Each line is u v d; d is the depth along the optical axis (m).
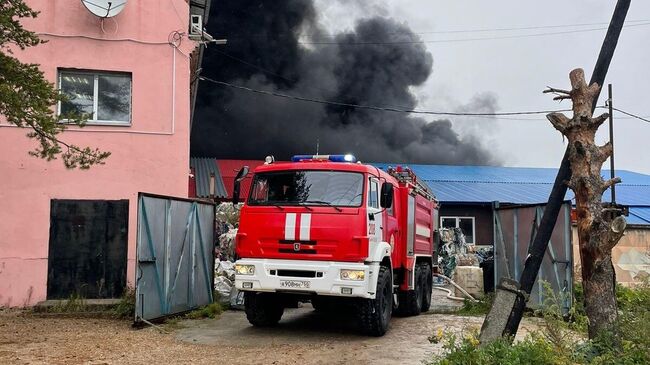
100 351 7.97
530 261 6.58
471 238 28.97
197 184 27.53
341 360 7.48
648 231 17.36
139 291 10.02
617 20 6.71
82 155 10.04
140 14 13.74
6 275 12.57
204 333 9.58
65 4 13.38
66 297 12.73
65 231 12.89
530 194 30.39
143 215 10.16
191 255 11.99
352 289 8.62
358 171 9.27
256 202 9.40
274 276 8.88
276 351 8.07
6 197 12.70
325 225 8.87
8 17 8.95
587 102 6.63
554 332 5.93
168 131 13.66
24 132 12.81
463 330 8.01
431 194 14.66
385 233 9.92
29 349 8.05
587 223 6.35
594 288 6.30
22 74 8.84
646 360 5.74
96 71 13.54
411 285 11.66
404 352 8.00
